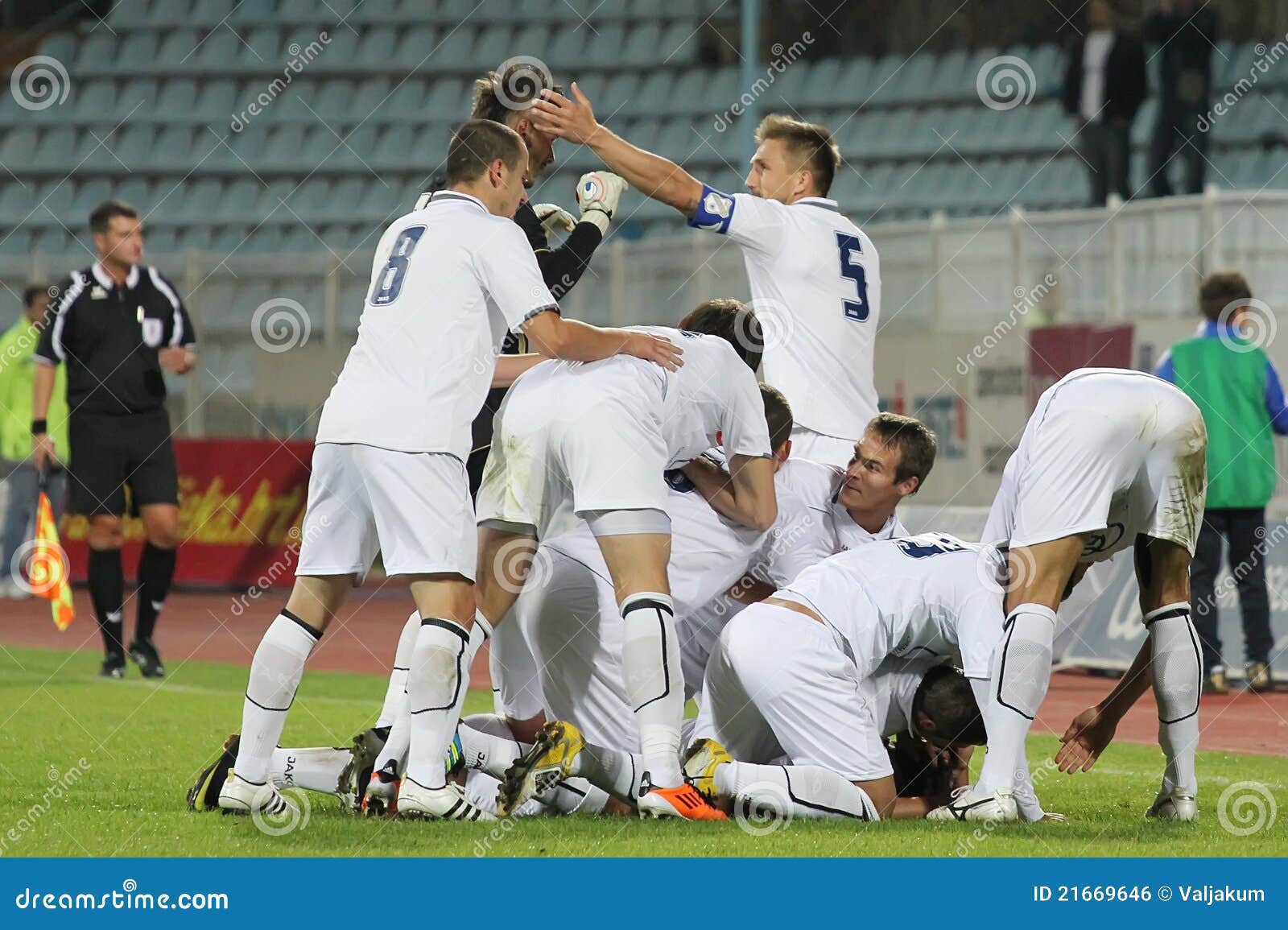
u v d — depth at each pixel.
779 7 74.00
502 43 77.00
